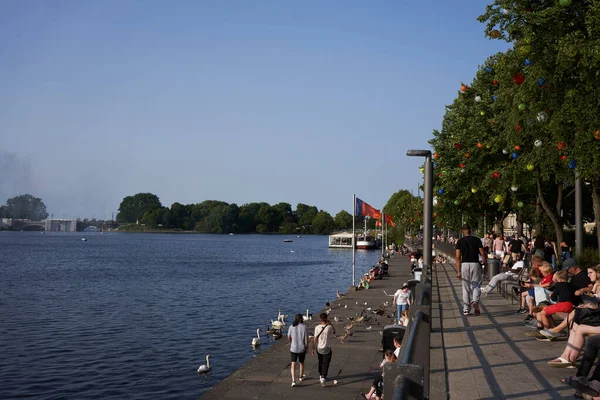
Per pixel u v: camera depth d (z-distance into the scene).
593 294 12.18
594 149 17.98
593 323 10.52
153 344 31.12
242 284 66.38
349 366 18.44
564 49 17.08
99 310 44.53
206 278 74.94
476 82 34.19
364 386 16.25
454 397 8.92
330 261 117.19
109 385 23.22
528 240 42.12
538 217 37.22
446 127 42.12
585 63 16.95
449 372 10.52
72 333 34.53
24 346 30.62
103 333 34.53
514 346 12.70
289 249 183.62
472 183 35.28
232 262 112.25
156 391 22.39
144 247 188.00
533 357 11.59
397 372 4.62
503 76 20.41
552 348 12.45
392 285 45.34
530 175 27.73
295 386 16.16
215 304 48.25
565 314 13.33
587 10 17.95
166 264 104.62
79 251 154.62
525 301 17.50
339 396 15.30
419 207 85.31
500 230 44.56
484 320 16.44
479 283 17.41
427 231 17.22
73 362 27.00
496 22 18.80
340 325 26.89
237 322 38.78
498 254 32.78
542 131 21.89
